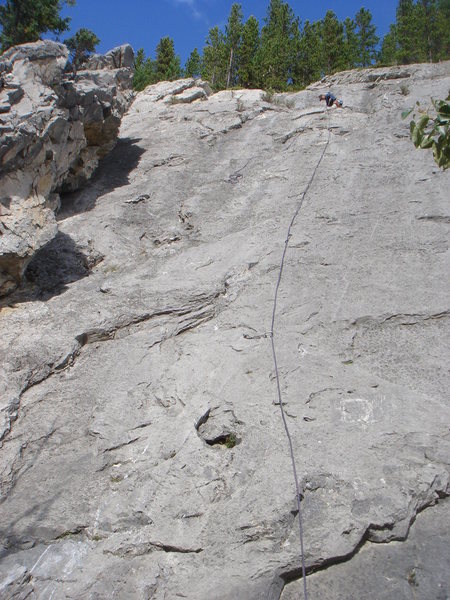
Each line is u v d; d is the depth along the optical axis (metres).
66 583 3.90
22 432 5.29
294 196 9.24
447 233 7.56
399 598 3.60
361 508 4.07
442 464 4.39
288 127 12.26
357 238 7.77
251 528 4.02
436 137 10.48
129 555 4.07
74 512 4.45
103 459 4.89
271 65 27.03
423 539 3.98
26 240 6.83
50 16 12.41
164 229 8.99
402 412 4.89
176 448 4.85
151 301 6.92
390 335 5.98
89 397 5.63
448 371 5.38
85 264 8.09
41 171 7.45
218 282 7.18
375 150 10.44
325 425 4.84
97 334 6.48
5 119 6.76
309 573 3.84
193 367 5.80
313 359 5.67
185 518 4.23
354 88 15.12
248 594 3.63
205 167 10.95
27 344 6.29
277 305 6.59
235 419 5.10
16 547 4.22
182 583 3.79
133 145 12.25
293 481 4.29
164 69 30.39
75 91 8.43
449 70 15.32
